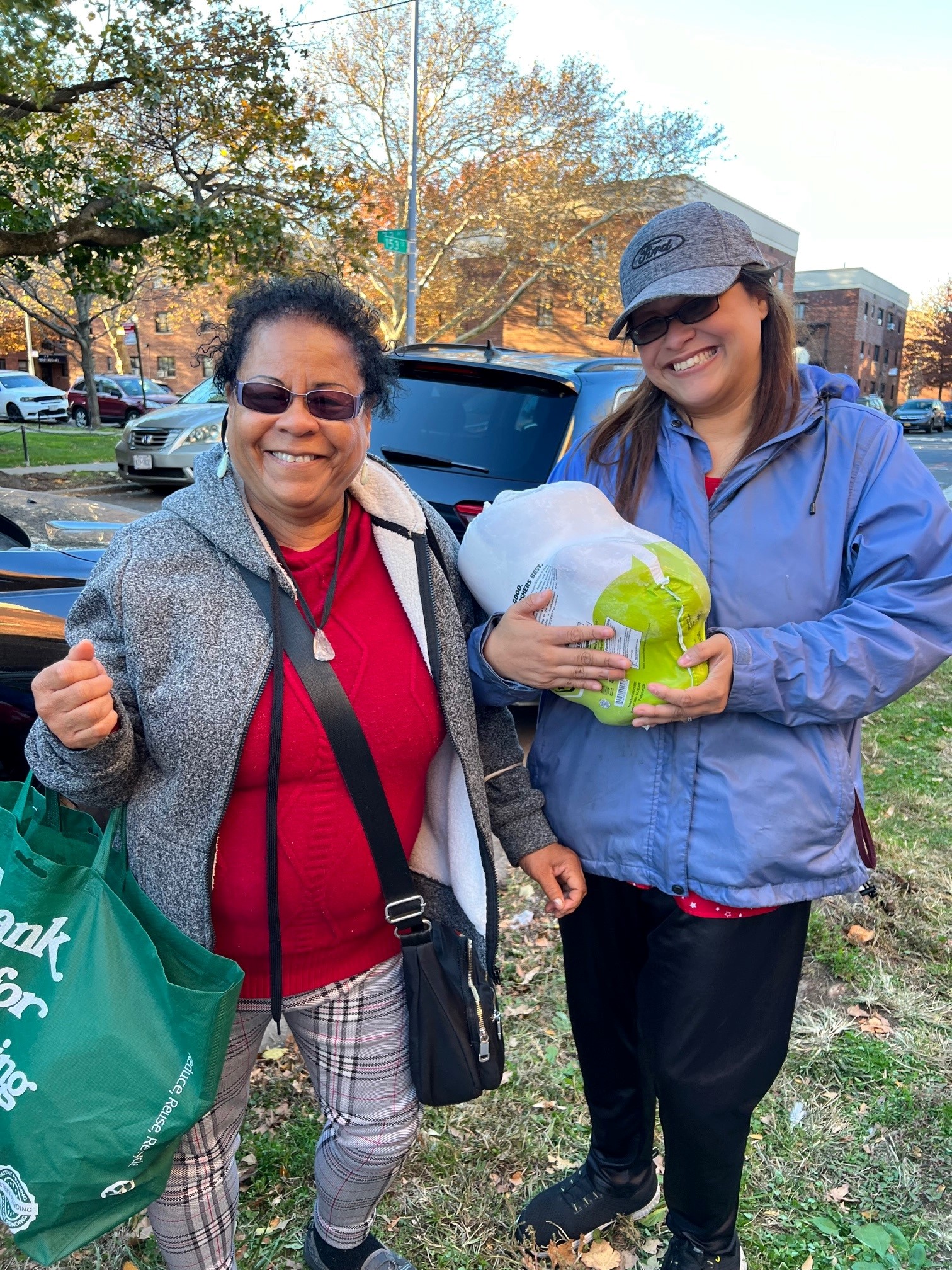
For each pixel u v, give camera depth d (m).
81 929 1.29
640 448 1.64
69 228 10.92
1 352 41.66
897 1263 1.93
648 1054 1.64
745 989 1.58
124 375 39.94
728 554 1.53
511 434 4.27
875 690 1.43
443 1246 1.97
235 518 1.36
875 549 1.48
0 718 2.29
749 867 1.49
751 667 1.40
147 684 1.33
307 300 1.33
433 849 1.67
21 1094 1.24
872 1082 2.43
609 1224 2.04
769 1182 2.14
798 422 1.52
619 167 25.77
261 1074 2.44
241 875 1.39
